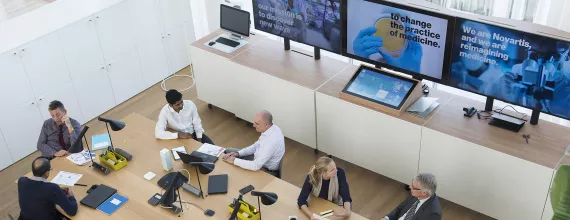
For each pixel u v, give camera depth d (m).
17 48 5.78
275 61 6.00
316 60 5.96
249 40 6.44
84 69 6.51
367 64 5.84
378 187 5.45
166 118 5.16
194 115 5.31
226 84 6.30
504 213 4.71
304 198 4.03
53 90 6.28
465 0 5.41
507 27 4.27
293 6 5.63
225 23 6.49
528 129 4.68
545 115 5.37
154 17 7.03
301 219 3.94
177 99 4.95
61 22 6.21
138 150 4.86
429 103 5.04
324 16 5.41
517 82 4.48
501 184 4.59
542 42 4.14
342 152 5.62
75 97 6.54
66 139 5.17
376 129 5.15
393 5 4.82
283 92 5.72
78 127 5.22
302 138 5.89
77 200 4.32
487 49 4.48
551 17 4.95
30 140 6.25
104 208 4.21
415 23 4.78
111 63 6.77
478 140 4.59
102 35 6.54
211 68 6.34
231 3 6.72
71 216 4.17
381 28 5.05
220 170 4.54
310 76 5.68
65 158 4.83
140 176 4.54
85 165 4.71
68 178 4.56
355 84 5.30
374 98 5.10
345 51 5.49
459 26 4.52
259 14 6.05
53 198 4.10
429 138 4.80
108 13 6.51
